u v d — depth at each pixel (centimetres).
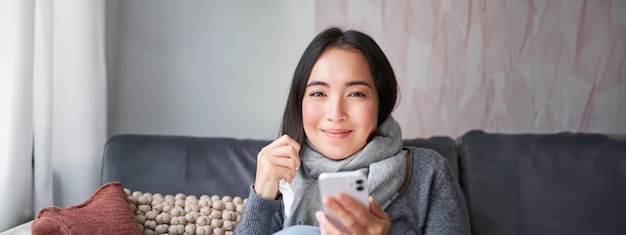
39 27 159
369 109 125
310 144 134
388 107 134
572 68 212
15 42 146
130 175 161
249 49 211
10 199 152
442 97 213
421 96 213
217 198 155
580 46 212
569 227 154
